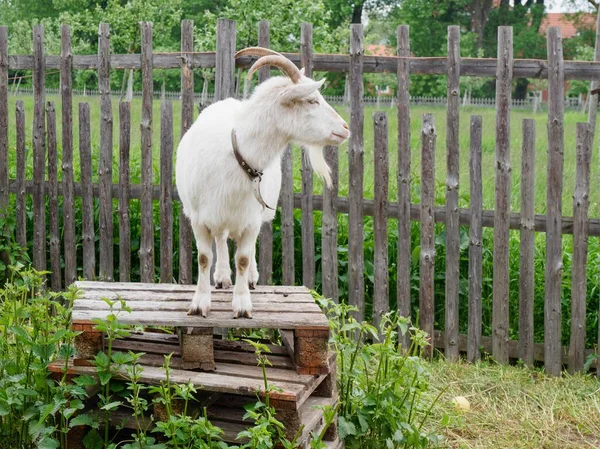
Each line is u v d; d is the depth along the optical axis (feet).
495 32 123.44
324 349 11.77
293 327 11.76
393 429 12.37
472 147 18.06
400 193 18.44
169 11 65.62
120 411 12.05
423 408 14.48
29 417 11.24
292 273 19.29
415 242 20.24
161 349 12.66
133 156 25.05
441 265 19.97
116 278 21.33
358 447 12.55
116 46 56.59
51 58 20.18
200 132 12.51
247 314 12.14
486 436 14.55
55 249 20.83
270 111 12.12
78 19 62.59
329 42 34.06
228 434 11.17
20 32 77.15
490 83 106.22
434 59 17.93
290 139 12.48
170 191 19.36
